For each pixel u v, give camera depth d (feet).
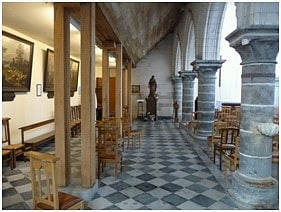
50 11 13.10
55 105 11.10
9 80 16.44
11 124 17.28
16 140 17.85
